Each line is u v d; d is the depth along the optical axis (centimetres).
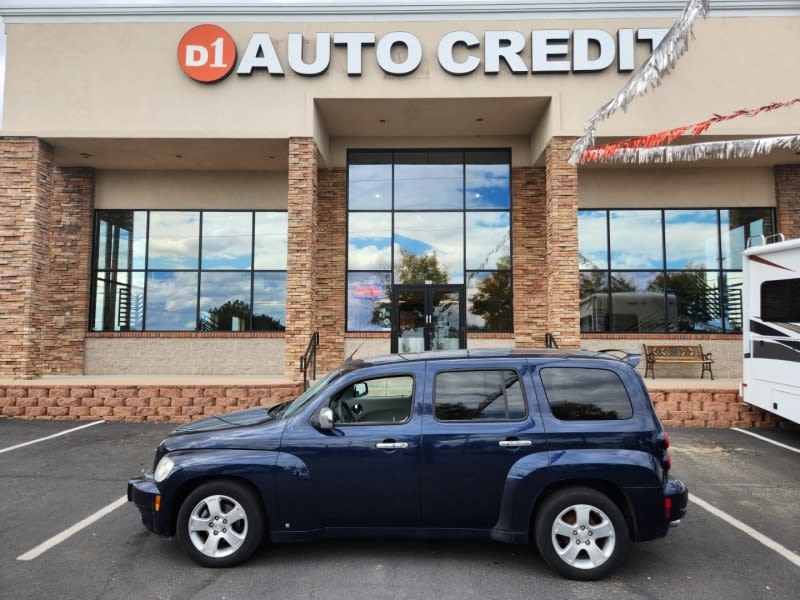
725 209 1362
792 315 791
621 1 1148
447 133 1351
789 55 1141
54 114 1153
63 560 437
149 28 1170
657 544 472
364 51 1170
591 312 1355
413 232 1371
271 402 997
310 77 1167
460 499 415
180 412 984
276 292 1391
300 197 1149
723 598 379
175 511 432
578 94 1148
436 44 1166
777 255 824
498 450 413
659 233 1366
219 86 1166
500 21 1166
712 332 1345
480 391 434
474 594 382
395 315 1348
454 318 1351
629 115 1137
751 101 1135
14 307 1108
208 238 1399
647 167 1362
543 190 1351
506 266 1360
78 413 980
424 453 418
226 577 406
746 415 937
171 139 1167
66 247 1358
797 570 423
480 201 1373
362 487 420
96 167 1373
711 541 479
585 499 402
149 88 1162
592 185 1372
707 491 615
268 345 1346
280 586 392
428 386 438
